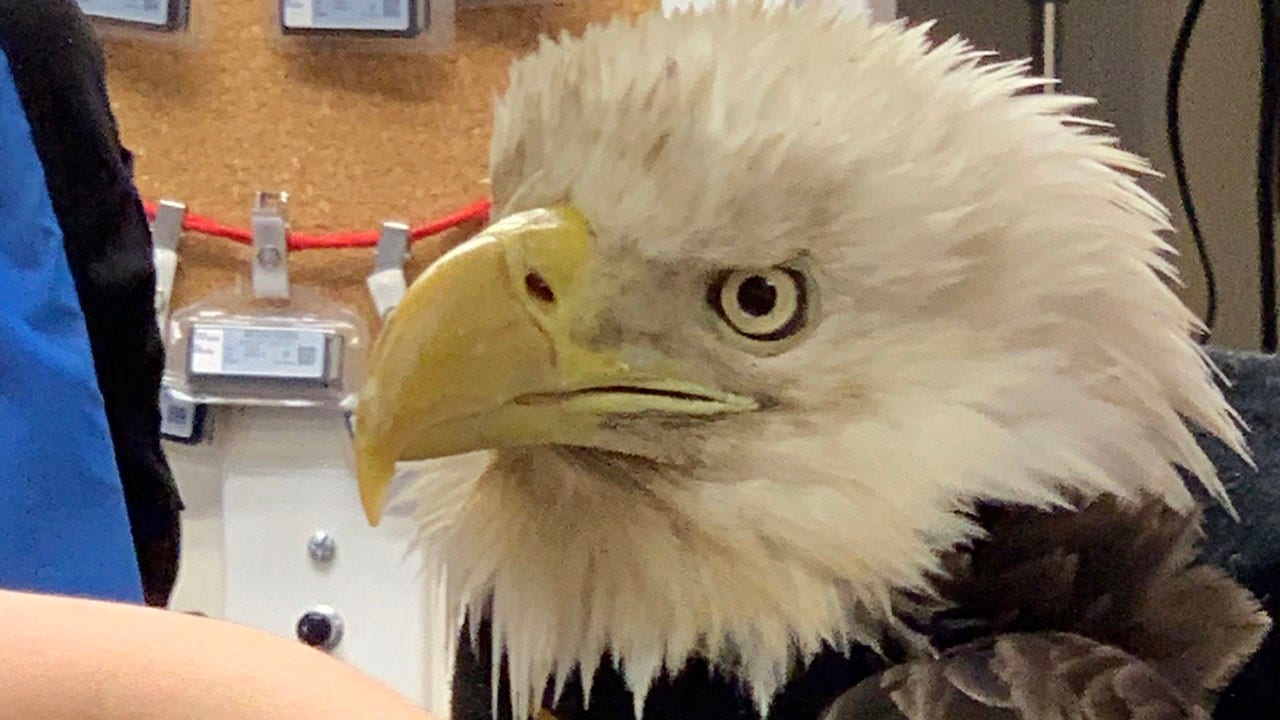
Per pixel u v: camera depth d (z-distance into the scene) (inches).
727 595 19.9
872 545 19.3
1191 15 38.3
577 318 19.4
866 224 19.0
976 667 17.7
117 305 31.6
